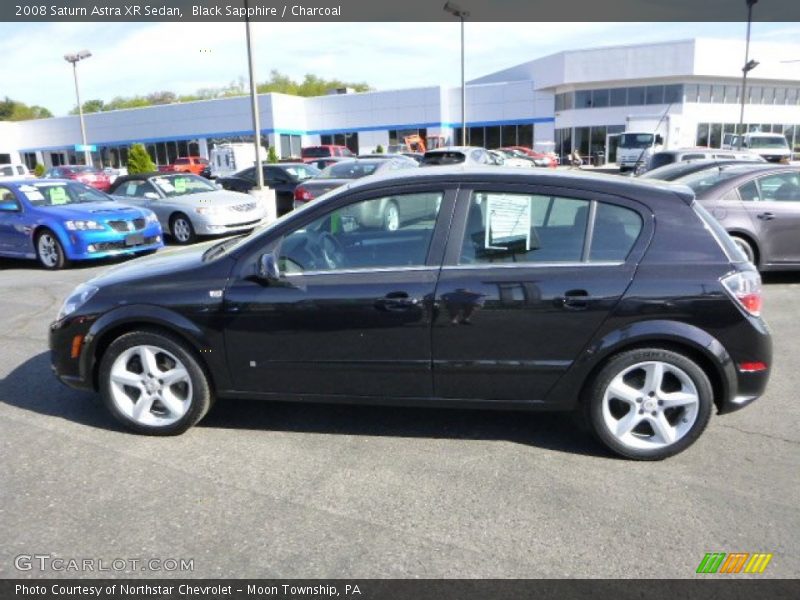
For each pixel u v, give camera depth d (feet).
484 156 58.29
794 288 24.99
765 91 136.36
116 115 162.09
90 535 9.43
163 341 12.21
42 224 32.76
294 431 12.93
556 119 139.03
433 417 13.51
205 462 11.64
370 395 11.98
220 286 11.97
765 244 24.72
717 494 10.36
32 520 9.82
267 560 8.86
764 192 25.00
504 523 9.63
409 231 11.66
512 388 11.55
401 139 148.05
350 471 11.27
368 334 11.57
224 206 40.63
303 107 154.20
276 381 12.19
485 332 11.27
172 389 12.65
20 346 18.81
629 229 11.18
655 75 124.67
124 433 12.85
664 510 9.93
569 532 9.39
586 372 11.25
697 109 128.36
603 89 132.16
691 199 11.35
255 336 11.93
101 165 168.55
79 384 12.92
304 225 11.91
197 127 152.87
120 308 12.26
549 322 11.09
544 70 136.36
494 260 11.36
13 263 36.11
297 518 9.83
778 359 16.80
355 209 11.84
